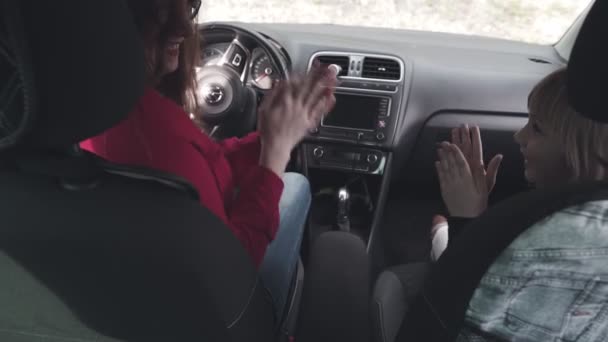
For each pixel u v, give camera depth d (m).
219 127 2.10
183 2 0.84
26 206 0.65
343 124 2.29
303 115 1.03
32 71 0.52
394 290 1.24
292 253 1.47
